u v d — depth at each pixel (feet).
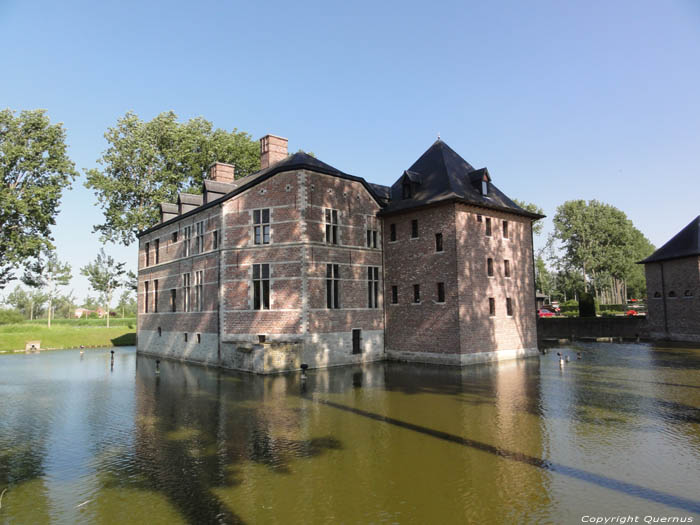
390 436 35.42
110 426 40.22
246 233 80.64
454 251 77.10
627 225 233.35
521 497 24.12
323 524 21.48
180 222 99.19
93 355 108.88
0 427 40.34
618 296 272.31
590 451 31.30
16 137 115.44
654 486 25.31
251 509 23.29
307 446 33.32
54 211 124.36
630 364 75.00
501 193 93.35
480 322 79.36
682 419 39.50
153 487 26.37
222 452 32.35
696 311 110.52
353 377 65.31
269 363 69.92
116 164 134.41
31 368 82.53
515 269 88.43
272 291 77.51
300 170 78.07
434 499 24.06
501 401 47.50
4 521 22.35
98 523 22.04
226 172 104.94
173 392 56.03
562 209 239.30
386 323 87.71
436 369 72.43
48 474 28.81
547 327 135.85
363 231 86.33
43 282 146.51
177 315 97.50
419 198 84.28
